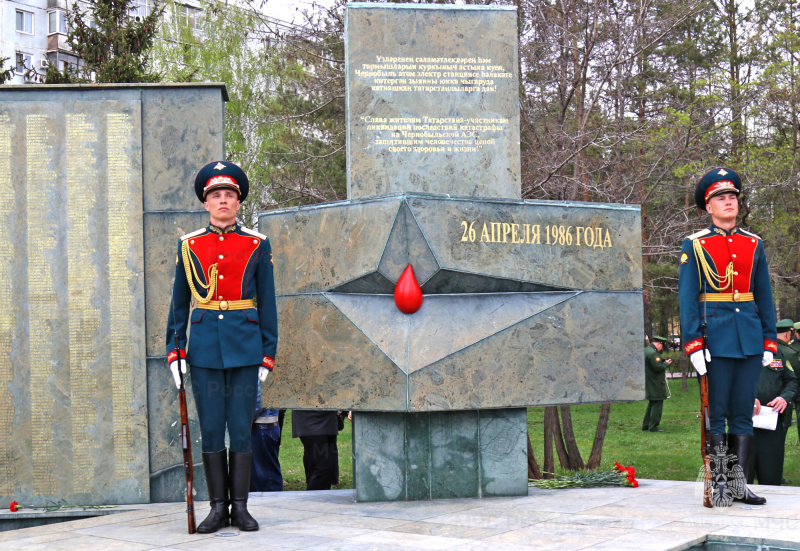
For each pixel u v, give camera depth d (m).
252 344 4.76
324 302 5.64
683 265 5.32
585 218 5.90
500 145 5.96
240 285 4.79
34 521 5.56
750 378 5.21
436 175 5.88
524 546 3.95
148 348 5.82
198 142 5.94
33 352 5.78
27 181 5.84
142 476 5.76
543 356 5.70
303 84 11.45
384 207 5.49
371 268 5.50
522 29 9.29
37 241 5.82
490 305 5.68
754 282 5.32
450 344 5.52
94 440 5.76
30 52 30.78
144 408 5.79
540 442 13.59
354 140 5.83
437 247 5.52
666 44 16.28
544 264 5.77
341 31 10.14
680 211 9.78
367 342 5.52
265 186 13.95
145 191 5.88
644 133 9.62
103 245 5.84
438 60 5.95
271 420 7.26
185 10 17.70
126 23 13.12
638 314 5.98
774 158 15.62
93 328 5.80
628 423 16.30
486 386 5.56
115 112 5.90
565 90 9.45
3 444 5.74
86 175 5.87
